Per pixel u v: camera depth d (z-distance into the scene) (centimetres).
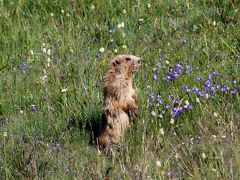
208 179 1267
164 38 1961
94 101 1659
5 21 2200
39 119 1625
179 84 1684
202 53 1841
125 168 1317
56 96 1725
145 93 1655
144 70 1769
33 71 1905
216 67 1742
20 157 1448
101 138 1520
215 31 1958
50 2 2253
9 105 1739
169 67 1784
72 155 1443
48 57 1922
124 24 2094
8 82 1845
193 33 1992
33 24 2177
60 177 1366
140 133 1480
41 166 1402
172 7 2158
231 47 1859
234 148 1297
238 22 1991
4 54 2048
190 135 1459
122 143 1455
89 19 2150
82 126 1562
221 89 1589
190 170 1320
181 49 1867
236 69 1720
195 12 2103
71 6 2217
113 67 1521
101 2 2197
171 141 1452
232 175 1224
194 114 1538
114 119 1509
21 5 2277
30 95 1759
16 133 1592
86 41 2014
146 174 1279
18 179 1415
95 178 1322
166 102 1606
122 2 2195
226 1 2089
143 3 2192
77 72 1827
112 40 1964
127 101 1516
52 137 1533
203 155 1286
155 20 2067
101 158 1423
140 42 1966
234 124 1455
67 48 1980
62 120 1608
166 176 1286
